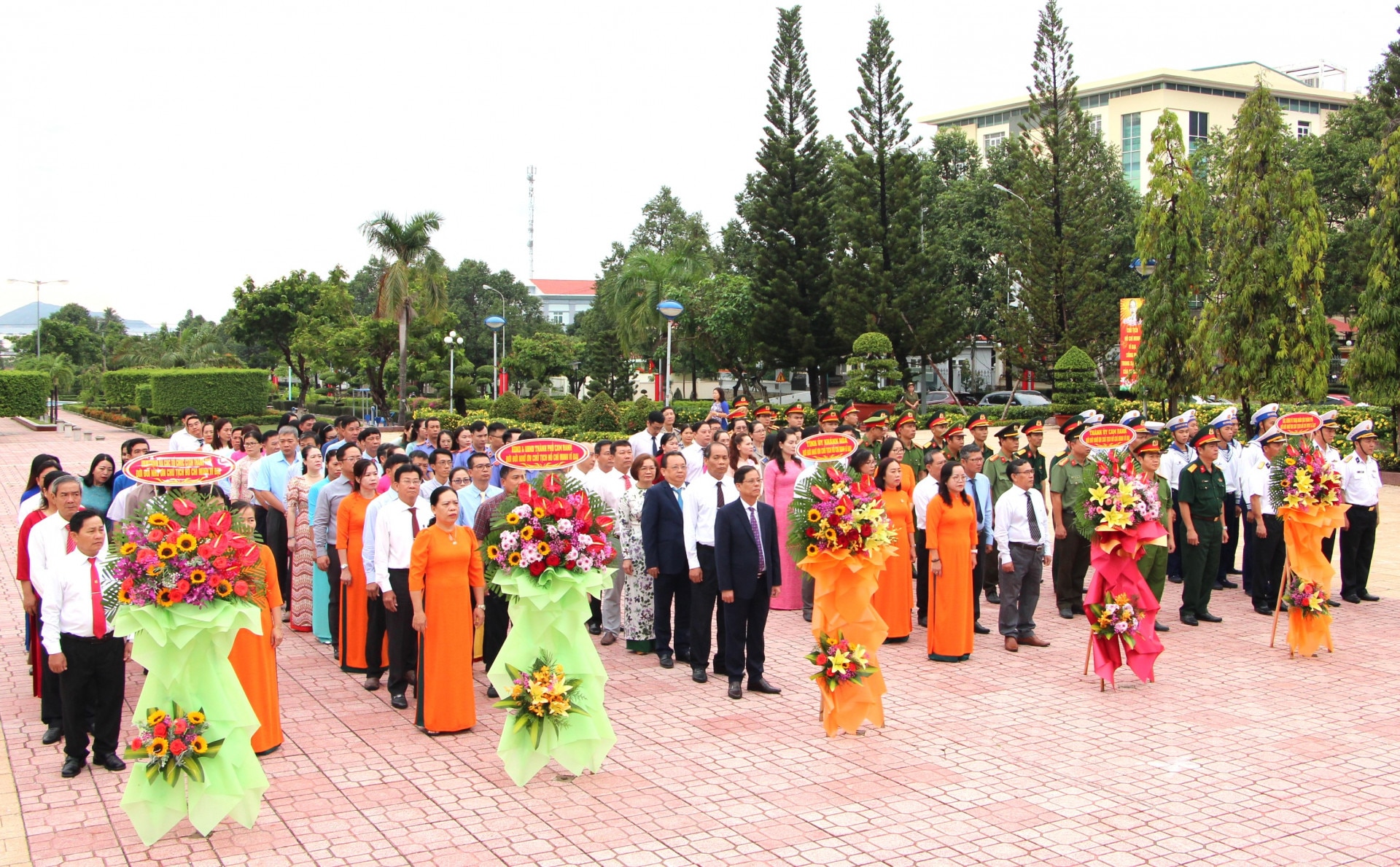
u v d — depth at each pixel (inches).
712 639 377.4
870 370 1117.7
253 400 1604.3
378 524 285.0
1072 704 293.4
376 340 1727.4
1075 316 1253.1
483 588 274.1
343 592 319.9
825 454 369.4
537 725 228.4
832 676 261.6
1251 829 209.6
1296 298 827.4
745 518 300.4
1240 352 845.2
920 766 244.8
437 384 1828.2
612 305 1481.3
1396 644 359.6
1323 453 368.8
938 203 1605.6
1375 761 249.1
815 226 1318.9
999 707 290.7
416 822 212.2
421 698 268.7
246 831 208.1
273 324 2071.9
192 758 199.5
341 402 2162.9
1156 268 906.7
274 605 251.8
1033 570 350.9
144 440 340.8
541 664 231.8
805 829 208.8
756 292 1371.8
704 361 1568.7
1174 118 883.4
